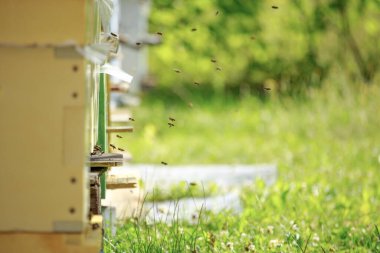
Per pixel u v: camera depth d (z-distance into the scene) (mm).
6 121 7477
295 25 34219
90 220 8383
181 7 31484
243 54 40156
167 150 27297
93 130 10445
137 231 12000
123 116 21422
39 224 7516
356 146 24609
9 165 7484
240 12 34781
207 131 33000
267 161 24984
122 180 12344
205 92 44656
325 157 22812
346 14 32250
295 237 12445
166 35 31828
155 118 35969
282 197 15445
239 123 33000
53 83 7473
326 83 29484
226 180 20516
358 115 27297
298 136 28844
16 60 7473
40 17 7465
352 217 15070
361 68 32188
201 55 38812
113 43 11086
